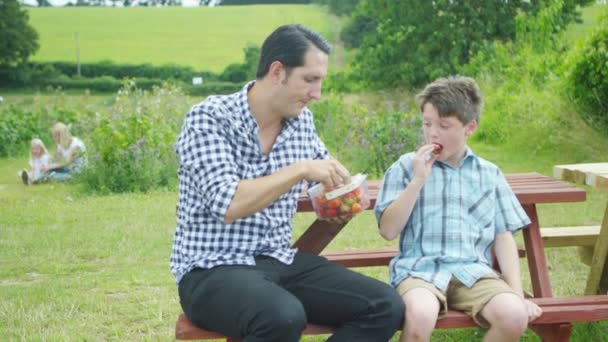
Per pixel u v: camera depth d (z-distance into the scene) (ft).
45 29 81.20
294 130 9.90
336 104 42.22
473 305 9.36
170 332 12.78
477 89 10.32
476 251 10.20
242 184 8.93
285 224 9.91
